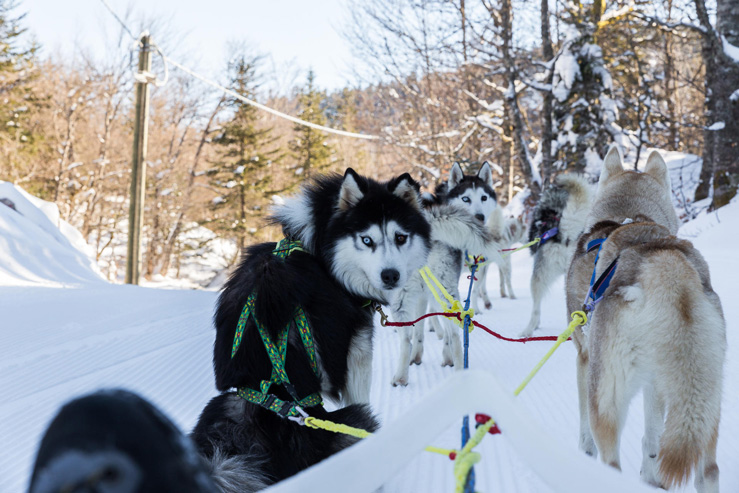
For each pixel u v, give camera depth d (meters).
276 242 3.26
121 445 0.50
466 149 27.45
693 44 19.75
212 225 37.56
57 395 3.99
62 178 32.66
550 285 7.27
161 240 36.94
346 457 0.77
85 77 32.81
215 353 2.61
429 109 25.80
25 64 31.03
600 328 2.62
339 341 2.80
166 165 35.75
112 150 34.44
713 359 2.37
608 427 2.53
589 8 16.44
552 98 17.48
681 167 17.45
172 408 3.85
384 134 25.72
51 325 6.47
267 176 37.78
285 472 2.19
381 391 5.00
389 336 7.63
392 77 23.94
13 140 30.28
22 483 2.69
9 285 9.66
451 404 0.95
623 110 19.52
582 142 15.72
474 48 19.31
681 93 30.91
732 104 12.77
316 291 2.84
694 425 2.31
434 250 5.62
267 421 2.27
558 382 4.89
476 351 6.40
